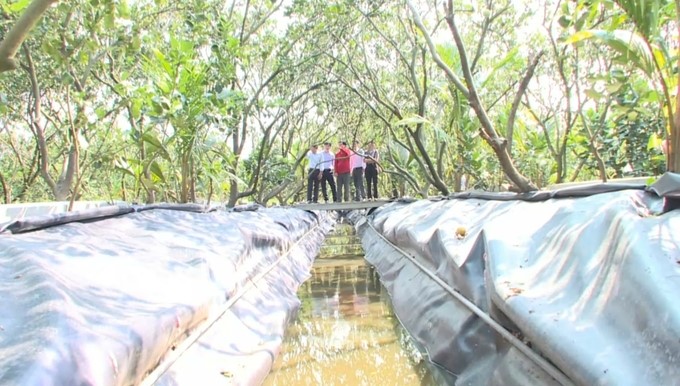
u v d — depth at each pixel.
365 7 11.20
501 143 5.59
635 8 4.00
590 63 8.22
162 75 7.11
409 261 5.77
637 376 1.68
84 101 6.71
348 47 13.05
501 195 5.19
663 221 2.44
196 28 7.76
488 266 3.10
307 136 21.59
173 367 2.53
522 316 2.36
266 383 3.44
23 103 10.09
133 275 2.86
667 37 6.59
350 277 7.49
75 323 1.87
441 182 10.67
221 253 4.23
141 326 2.16
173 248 3.81
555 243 3.00
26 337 1.70
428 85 10.25
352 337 4.47
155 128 8.41
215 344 3.12
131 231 4.23
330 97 16.06
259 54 11.47
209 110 7.25
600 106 9.52
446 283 4.01
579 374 1.86
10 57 2.68
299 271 7.22
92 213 4.31
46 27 5.41
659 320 1.74
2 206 5.64
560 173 8.84
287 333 4.62
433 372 3.53
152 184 7.90
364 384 3.43
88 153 8.49
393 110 11.27
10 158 14.94
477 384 2.93
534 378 2.38
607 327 1.99
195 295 2.96
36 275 2.21
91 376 1.67
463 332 3.33
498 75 11.24
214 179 8.95
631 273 2.06
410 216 6.92
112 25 4.88
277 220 8.15
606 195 3.41
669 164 4.23
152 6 8.28
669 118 4.19
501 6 9.93
